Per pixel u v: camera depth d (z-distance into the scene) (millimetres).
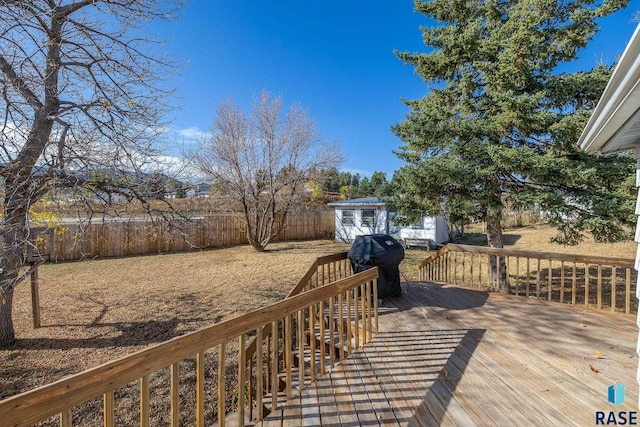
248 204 12961
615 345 3328
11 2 3391
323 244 15734
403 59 6504
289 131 13000
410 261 11773
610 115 1839
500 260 6566
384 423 2188
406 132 6496
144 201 4555
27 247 4266
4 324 4395
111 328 5086
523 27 4969
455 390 2555
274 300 6543
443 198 6547
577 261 4668
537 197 5258
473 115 6285
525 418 2188
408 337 3645
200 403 1841
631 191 5391
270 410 2492
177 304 6301
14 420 1118
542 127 5305
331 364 2996
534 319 4156
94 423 3006
